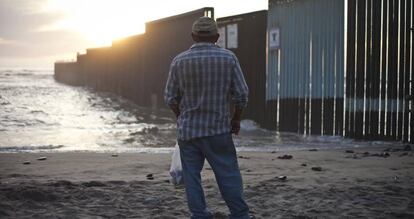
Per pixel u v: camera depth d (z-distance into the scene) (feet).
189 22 67.36
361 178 21.76
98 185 19.44
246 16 57.72
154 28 79.51
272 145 40.75
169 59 73.97
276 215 15.31
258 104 56.29
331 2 47.24
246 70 58.08
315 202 16.87
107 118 66.64
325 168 25.52
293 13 51.49
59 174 23.72
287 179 21.42
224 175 12.16
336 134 46.78
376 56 43.16
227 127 12.20
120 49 96.12
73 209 15.74
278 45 53.42
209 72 11.93
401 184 20.13
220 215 15.15
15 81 136.56
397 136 41.68
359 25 44.55
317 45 48.78
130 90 90.84
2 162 28.22
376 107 43.21
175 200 16.97
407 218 15.20
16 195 16.96
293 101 51.47
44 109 74.23
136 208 16.06
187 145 12.29
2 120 61.00
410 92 40.57
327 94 47.67
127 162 28.17
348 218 15.03
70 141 44.11
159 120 65.00
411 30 40.45
